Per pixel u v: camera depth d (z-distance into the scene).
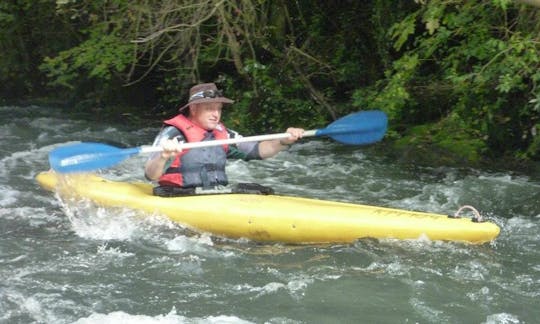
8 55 15.84
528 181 9.17
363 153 10.70
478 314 5.27
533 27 8.89
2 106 14.95
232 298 5.48
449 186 8.95
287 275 5.90
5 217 7.29
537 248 6.61
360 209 6.77
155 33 10.70
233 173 9.60
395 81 9.91
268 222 6.60
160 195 7.11
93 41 12.43
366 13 12.70
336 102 12.76
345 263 6.14
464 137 10.34
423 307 5.36
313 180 9.30
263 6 11.76
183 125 7.03
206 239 6.69
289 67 12.74
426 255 6.26
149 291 5.59
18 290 5.54
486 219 7.60
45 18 15.24
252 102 12.38
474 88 10.02
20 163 9.92
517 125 10.27
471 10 9.17
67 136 12.27
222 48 12.23
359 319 5.17
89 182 7.51
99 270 5.96
